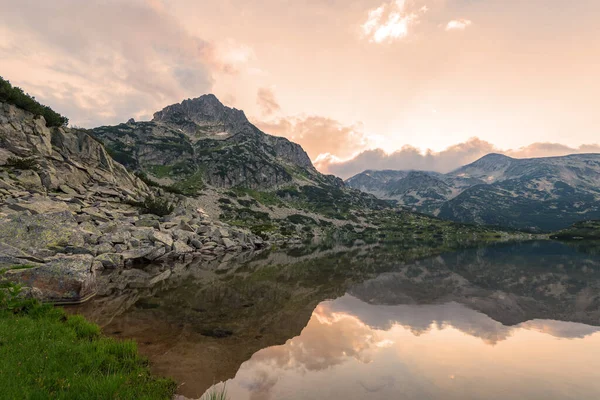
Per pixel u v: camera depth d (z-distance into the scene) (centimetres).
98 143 8431
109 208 5859
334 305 2330
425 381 1097
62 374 826
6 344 955
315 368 1203
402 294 2755
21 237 2555
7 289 1494
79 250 2853
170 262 4356
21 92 7162
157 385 947
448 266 4884
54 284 1953
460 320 1936
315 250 8062
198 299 2320
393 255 6894
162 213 6975
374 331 1705
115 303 2062
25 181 4966
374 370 1187
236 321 1822
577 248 9862
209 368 1167
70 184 6084
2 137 5738
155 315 1834
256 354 1338
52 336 1116
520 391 1023
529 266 4891
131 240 4078
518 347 1452
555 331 1703
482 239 18212
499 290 2927
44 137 6700
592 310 2167
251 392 988
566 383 1082
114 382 803
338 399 955
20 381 735
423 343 1515
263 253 6644
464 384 1070
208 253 5709
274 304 2300
